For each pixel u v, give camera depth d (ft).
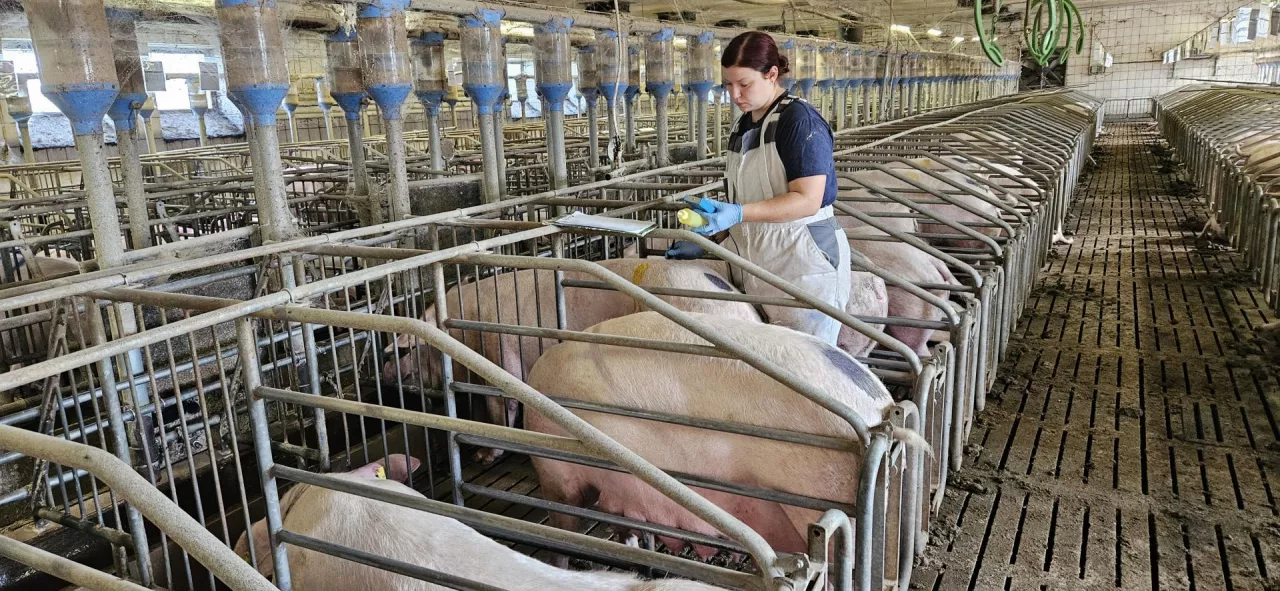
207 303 5.53
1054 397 11.91
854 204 15.31
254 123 8.73
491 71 11.84
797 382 5.49
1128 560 7.80
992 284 10.47
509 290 10.33
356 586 5.57
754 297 7.74
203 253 8.85
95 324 6.77
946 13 40.50
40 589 7.29
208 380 9.30
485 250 8.16
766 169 7.74
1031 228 15.72
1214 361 13.33
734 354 5.63
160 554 7.26
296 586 5.95
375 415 4.92
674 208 9.96
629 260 9.96
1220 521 8.48
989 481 9.39
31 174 21.90
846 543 4.63
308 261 9.76
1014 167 19.99
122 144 8.94
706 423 6.03
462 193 13.19
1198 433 10.62
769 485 6.17
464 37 11.63
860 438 5.42
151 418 8.30
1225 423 10.91
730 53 7.48
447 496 9.10
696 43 17.11
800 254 7.98
